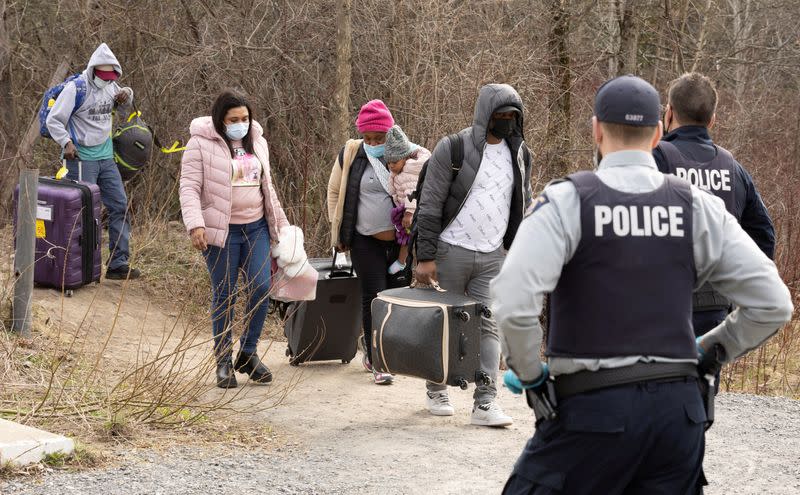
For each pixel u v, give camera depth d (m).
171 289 9.49
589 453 2.79
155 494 4.58
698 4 20.08
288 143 12.85
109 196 9.18
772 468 5.46
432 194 5.93
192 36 14.93
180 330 8.60
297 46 13.50
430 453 5.50
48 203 8.41
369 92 12.99
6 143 14.37
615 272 2.81
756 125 18.72
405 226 6.68
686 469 2.83
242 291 6.77
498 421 6.07
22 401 5.91
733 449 5.86
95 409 5.84
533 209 2.86
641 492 2.87
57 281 8.46
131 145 9.44
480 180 5.91
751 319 2.85
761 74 21.64
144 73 14.48
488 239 5.97
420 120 11.38
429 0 11.84
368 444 5.66
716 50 21.64
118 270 9.27
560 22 13.57
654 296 2.81
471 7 12.45
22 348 6.92
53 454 4.91
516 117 5.99
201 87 14.07
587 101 14.38
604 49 17.39
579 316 2.82
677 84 4.68
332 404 6.62
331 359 7.75
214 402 6.32
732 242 2.88
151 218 11.80
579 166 13.01
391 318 6.02
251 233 6.73
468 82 11.51
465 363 5.95
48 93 8.81
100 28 14.95
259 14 14.09
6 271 8.07
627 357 2.78
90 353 7.22
